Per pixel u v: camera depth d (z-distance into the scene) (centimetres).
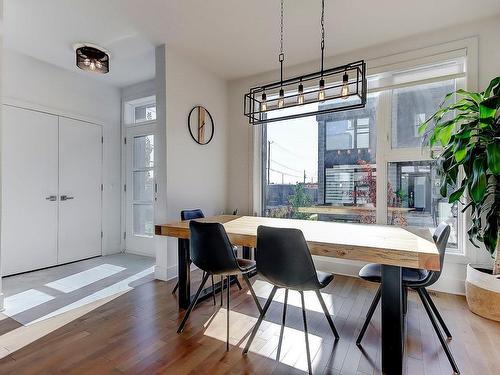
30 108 337
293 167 378
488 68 260
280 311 235
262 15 256
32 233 340
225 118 408
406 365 166
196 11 249
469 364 166
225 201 409
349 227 224
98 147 414
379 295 187
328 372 160
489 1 235
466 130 225
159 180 318
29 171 337
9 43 305
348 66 187
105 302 251
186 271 238
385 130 313
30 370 159
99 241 416
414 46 291
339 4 239
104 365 164
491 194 233
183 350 179
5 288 283
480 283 224
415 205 303
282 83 217
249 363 167
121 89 441
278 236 164
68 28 276
